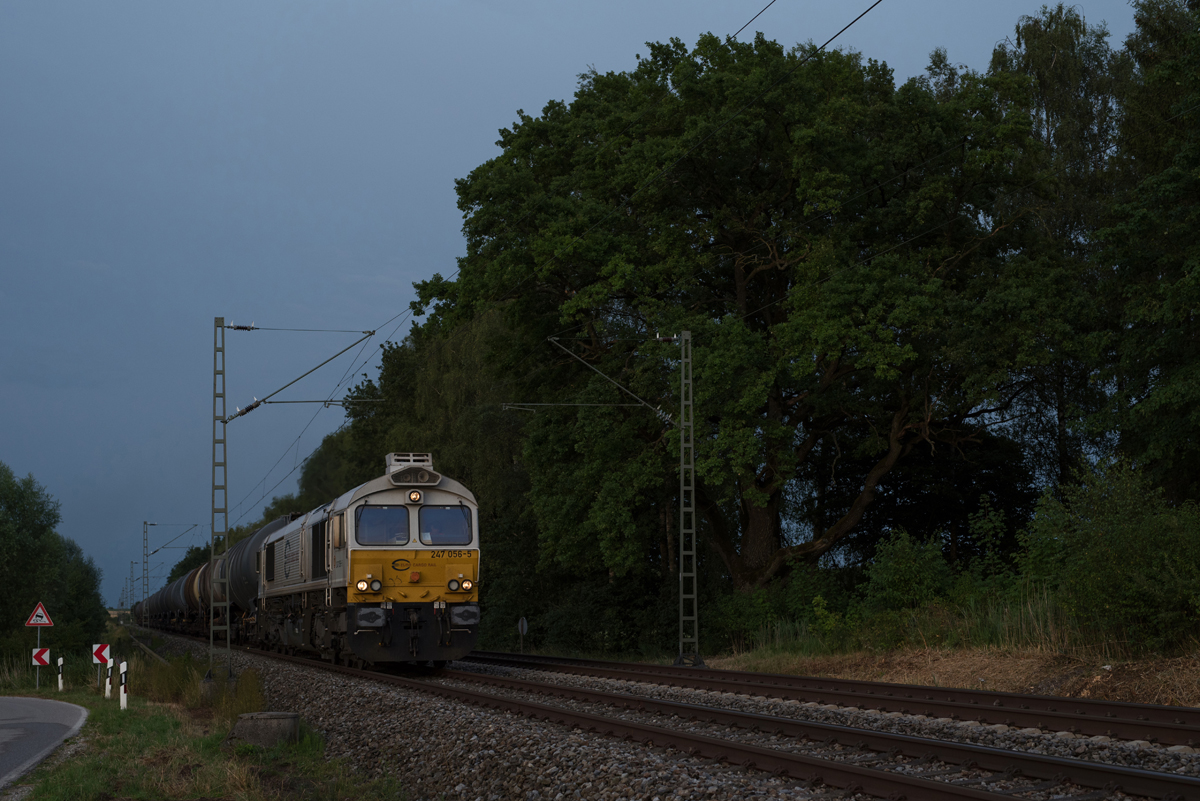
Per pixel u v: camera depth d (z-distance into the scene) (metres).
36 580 39.88
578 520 32.31
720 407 28.19
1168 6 30.66
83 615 59.47
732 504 36.50
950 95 35.81
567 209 30.08
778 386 30.69
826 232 29.16
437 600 21.41
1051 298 26.64
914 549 24.58
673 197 30.02
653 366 29.48
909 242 29.50
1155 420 24.44
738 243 31.75
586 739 11.02
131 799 9.85
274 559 30.00
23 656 33.88
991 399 26.42
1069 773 8.69
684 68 28.94
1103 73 34.78
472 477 41.47
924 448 36.00
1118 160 32.84
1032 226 31.30
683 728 13.17
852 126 28.94
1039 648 17.80
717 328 28.28
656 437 31.50
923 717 13.12
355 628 20.72
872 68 31.64
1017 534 22.59
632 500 30.55
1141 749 10.01
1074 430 26.23
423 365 48.41
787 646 25.94
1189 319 24.69
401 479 21.88
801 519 38.28
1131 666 15.48
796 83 28.09
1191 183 23.55
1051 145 34.34
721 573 36.62
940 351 27.73
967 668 18.03
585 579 39.44
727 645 31.52
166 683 21.75
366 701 15.99
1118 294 27.02
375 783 11.45
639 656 34.09
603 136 32.03
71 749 13.02
